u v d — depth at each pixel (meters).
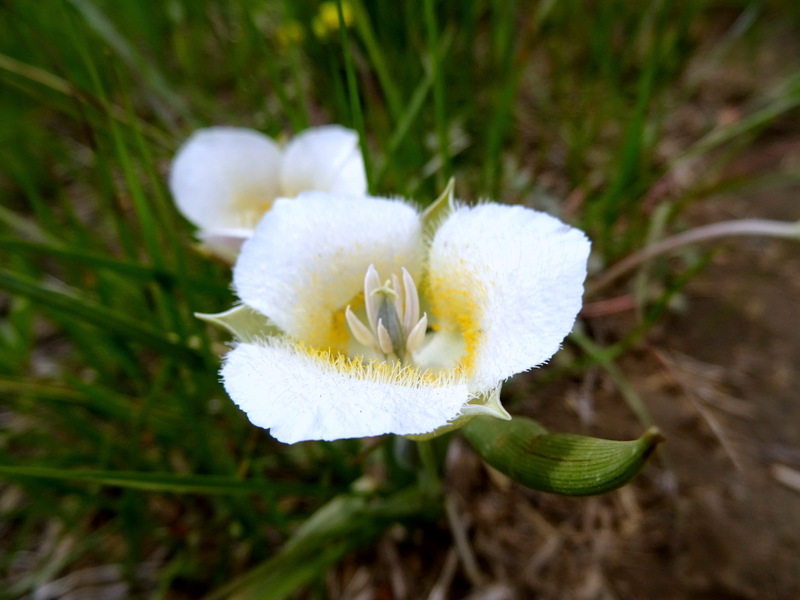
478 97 0.17
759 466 0.11
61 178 0.18
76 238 0.13
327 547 0.09
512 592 0.10
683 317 0.13
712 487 0.10
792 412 0.11
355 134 0.10
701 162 0.16
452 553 0.10
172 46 0.20
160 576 0.11
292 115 0.11
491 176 0.13
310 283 0.07
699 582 0.09
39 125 0.18
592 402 0.12
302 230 0.07
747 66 0.19
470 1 0.15
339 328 0.07
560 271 0.06
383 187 0.13
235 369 0.06
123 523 0.10
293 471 0.11
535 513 0.11
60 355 0.14
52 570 0.11
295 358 0.06
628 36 0.17
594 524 0.10
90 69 0.08
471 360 0.07
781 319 0.13
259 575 0.08
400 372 0.06
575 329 0.11
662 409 0.12
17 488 0.12
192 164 0.10
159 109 0.14
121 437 0.12
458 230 0.07
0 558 0.11
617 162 0.15
